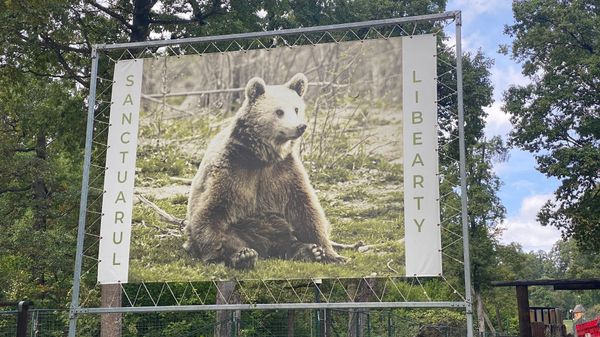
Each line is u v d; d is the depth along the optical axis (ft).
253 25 61.77
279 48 40.86
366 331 64.69
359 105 38.96
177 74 41.68
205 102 41.06
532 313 52.29
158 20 61.46
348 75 39.47
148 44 41.86
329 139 39.01
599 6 89.56
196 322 76.84
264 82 40.65
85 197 39.55
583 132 86.63
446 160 84.79
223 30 58.29
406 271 36.40
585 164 82.02
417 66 38.58
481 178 122.93
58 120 62.44
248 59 41.09
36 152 84.79
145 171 40.65
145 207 40.19
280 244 38.68
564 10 87.76
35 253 72.08
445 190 85.81
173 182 40.37
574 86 85.71
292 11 63.46
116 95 41.78
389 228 37.14
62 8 53.31
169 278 39.24
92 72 41.96
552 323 49.67
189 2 61.93
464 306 34.35
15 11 50.55
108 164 40.91
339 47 39.93
